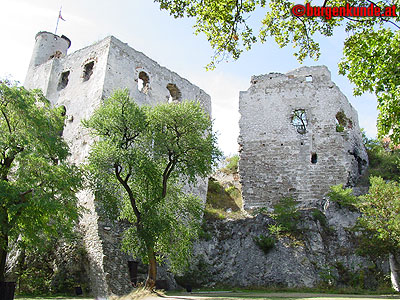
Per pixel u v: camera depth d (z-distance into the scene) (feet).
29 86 85.76
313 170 74.18
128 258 52.54
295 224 62.75
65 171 42.47
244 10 35.73
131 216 48.98
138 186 47.57
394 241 49.85
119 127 47.26
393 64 34.83
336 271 56.44
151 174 45.03
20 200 39.55
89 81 71.67
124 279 48.60
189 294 46.80
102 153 44.80
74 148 66.74
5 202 37.99
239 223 67.56
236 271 61.26
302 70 82.53
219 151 49.29
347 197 64.23
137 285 49.60
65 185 41.50
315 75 81.41
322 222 63.26
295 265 57.26
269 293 48.96
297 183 73.92
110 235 53.11
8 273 51.80
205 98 91.20
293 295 42.83
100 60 71.20
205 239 66.33
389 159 79.51
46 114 48.26
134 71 74.02
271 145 77.82
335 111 77.71
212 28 37.04
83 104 69.92
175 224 48.03
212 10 35.42
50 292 48.26
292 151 76.38
